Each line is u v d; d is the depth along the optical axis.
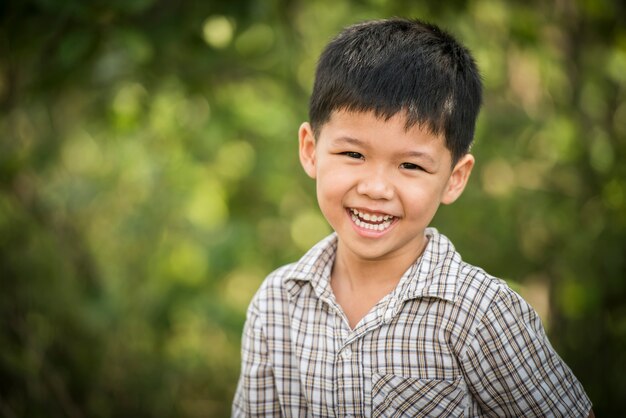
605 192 2.68
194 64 2.52
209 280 3.05
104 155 3.06
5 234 2.49
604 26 2.72
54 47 2.27
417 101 1.34
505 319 1.39
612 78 2.84
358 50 1.42
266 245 3.25
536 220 2.94
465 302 1.40
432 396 1.40
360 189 1.35
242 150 3.26
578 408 1.45
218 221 3.11
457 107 1.40
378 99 1.33
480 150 2.91
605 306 2.72
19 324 2.45
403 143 1.33
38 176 2.71
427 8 2.50
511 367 1.39
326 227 3.29
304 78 3.14
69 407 2.48
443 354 1.40
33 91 2.39
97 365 2.69
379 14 2.57
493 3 2.82
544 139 2.93
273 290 1.60
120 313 2.80
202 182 3.11
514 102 3.08
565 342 2.82
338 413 1.44
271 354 1.58
